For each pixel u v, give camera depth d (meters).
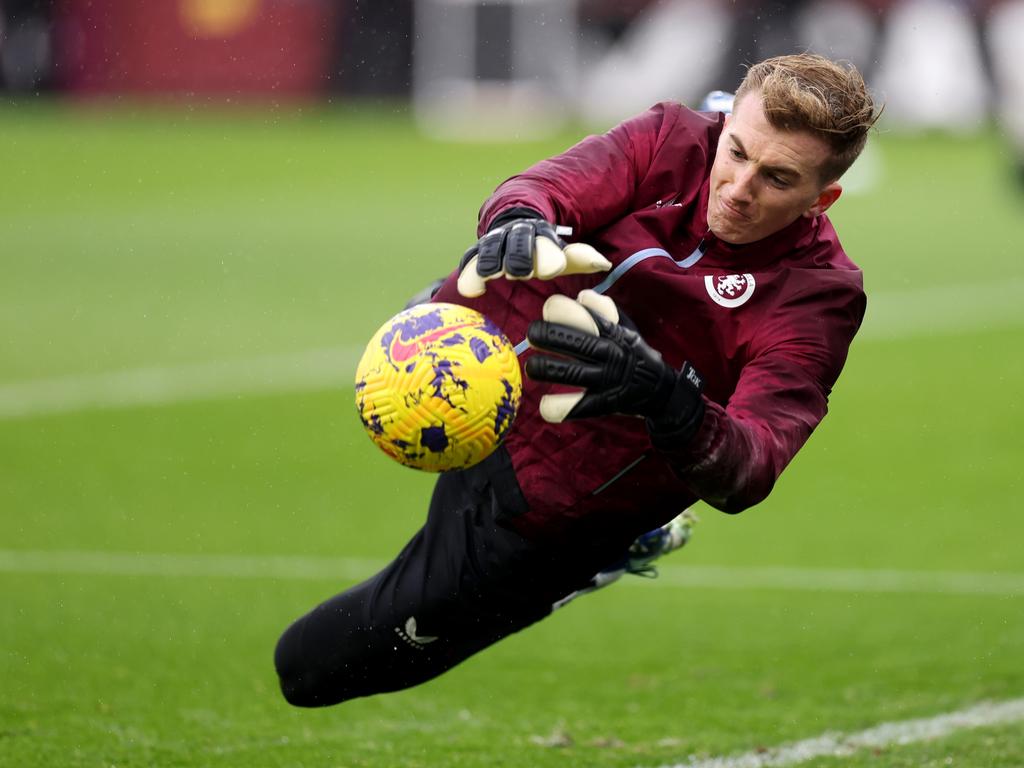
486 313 11.14
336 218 61.81
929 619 19.67
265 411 32.28
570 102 92.50
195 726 15.58
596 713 16.19
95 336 39.84
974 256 53.50
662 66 88.81
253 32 96.12
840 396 34.31
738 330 10.47
